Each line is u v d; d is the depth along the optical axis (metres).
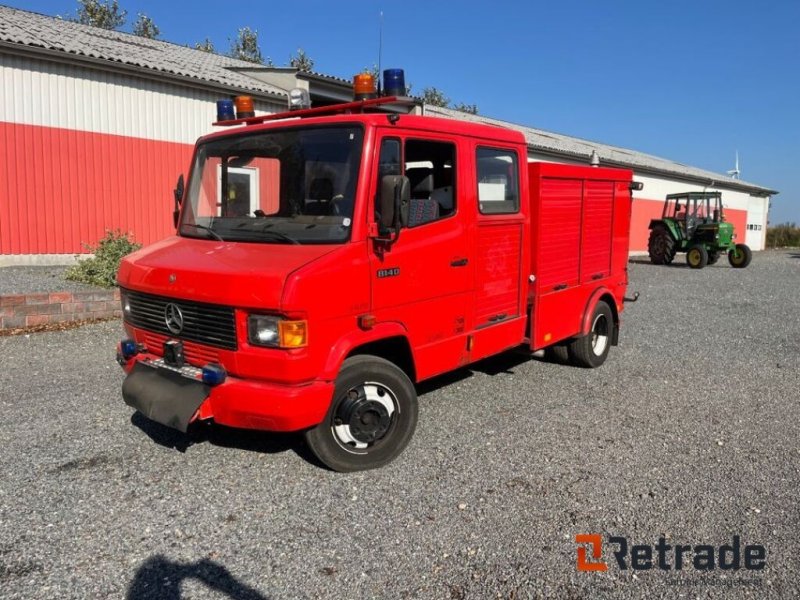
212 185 5.00
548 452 4.89
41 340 7.65
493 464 4.64
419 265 4.67
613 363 7.75
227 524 3.73
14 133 12.04
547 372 7.23
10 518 3.72
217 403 4.07
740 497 4.22
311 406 3.95
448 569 3.34
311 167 4.44
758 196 41.56
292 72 16.52
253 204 4.74
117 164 13.41
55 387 6.07
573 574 3.33
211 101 14.79
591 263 7.17
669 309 12.22
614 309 7.82
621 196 7.66
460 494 4.16
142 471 4.38
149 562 3.34
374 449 4.52
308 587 3.16
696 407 6.11
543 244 6.18
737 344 8.99
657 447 5.07
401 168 4.50
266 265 3.99
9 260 12.18
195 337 4.27
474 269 5.25
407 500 4.07
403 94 4.75
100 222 13.27
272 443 4.91
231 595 3.08
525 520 3.85
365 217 4.23
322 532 3.67
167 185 14.23
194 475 4.34
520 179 5.79
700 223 24.03
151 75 13.48
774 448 5.10
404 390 4.60
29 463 4.45
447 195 4.97
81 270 10.16
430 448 4.91
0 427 5.07
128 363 4.80
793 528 3.84
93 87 12.94
